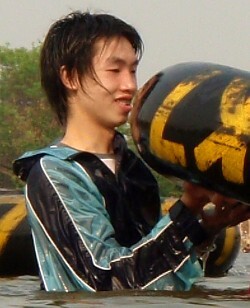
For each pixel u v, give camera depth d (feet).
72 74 17.56
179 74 16.49
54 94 17.90
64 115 17.92
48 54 17.87
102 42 17.38
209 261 23.06
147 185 17.62
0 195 25.39
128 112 17.48
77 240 16.24
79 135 17.56
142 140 16.60
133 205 17.40
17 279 22.02
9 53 157.07
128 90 17.43
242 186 15.43
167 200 22.35
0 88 155.43
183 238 15.94
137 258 15.89
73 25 17.61
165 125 16.06
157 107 16.30
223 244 23.04
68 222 16.35
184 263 15.93
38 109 145.07
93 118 17.48
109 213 17.01
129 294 15.15
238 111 15.52
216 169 15.53
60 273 16.51
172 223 15.99
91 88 17.39
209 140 15.57
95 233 16.34
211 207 18.04
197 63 16.72
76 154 16.98
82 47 17.42
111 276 15.88
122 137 17.90
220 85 15.97
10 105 152.35
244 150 15.28
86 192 16.74
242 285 18.97
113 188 17.10
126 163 17.58
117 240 17.03
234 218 16.17
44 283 16.62
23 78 155.22
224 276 23.02
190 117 15.80
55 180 16.66
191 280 16.15
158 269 15.84
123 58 17.47
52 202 16.52
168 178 16.72
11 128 145.38
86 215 16.46
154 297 14.73
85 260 16.10
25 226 23.08
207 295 15.19
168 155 16.11
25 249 22.99
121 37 17.53
